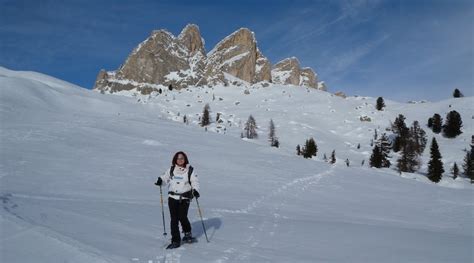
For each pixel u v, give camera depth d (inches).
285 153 2073.1
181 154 372.2
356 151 4453.7
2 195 473.1
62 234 297.4
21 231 287.9
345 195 1069.8
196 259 293.0
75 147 1439.5
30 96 3447.3
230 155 1695.4
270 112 5856.3
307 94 7204.7
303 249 346.3
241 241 374.0
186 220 354.3
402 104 6791.3
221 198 809.5
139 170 1132.5
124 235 344.5
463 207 962.1
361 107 6343.5
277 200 855.1
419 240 398.0
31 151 1251.2
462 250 350.3
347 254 331.0
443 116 5654.5
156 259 281.6
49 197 624.7
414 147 4188.0
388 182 1453.0
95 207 506.6
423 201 1059.3
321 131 5211.6
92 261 247.0
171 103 6146.7
